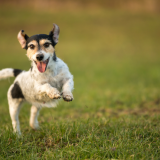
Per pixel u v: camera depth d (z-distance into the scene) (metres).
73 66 22.53
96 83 15.12
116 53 29.69
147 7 56.69
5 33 41.97
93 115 8.14
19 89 6.34
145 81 14.86
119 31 41.53
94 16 50.16
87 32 41.69
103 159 4.51
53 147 5.20
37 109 6.68
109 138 5.32
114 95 11.32
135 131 5.45
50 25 45.38
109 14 51.47
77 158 4.58
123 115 7.71
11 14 51.72
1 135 5.54
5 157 4.88
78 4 58.47
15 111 6.48
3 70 6.76
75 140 5.34
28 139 5.57
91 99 10.77
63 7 58.00
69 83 5.75
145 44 34.28
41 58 5.39
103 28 43.38
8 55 29.20
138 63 23.05
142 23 45.12
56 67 5.81
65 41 37.91
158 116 6.71
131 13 52.31
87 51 31.44
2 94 12.10
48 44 5.67
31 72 6.00
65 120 7.14
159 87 12.76
